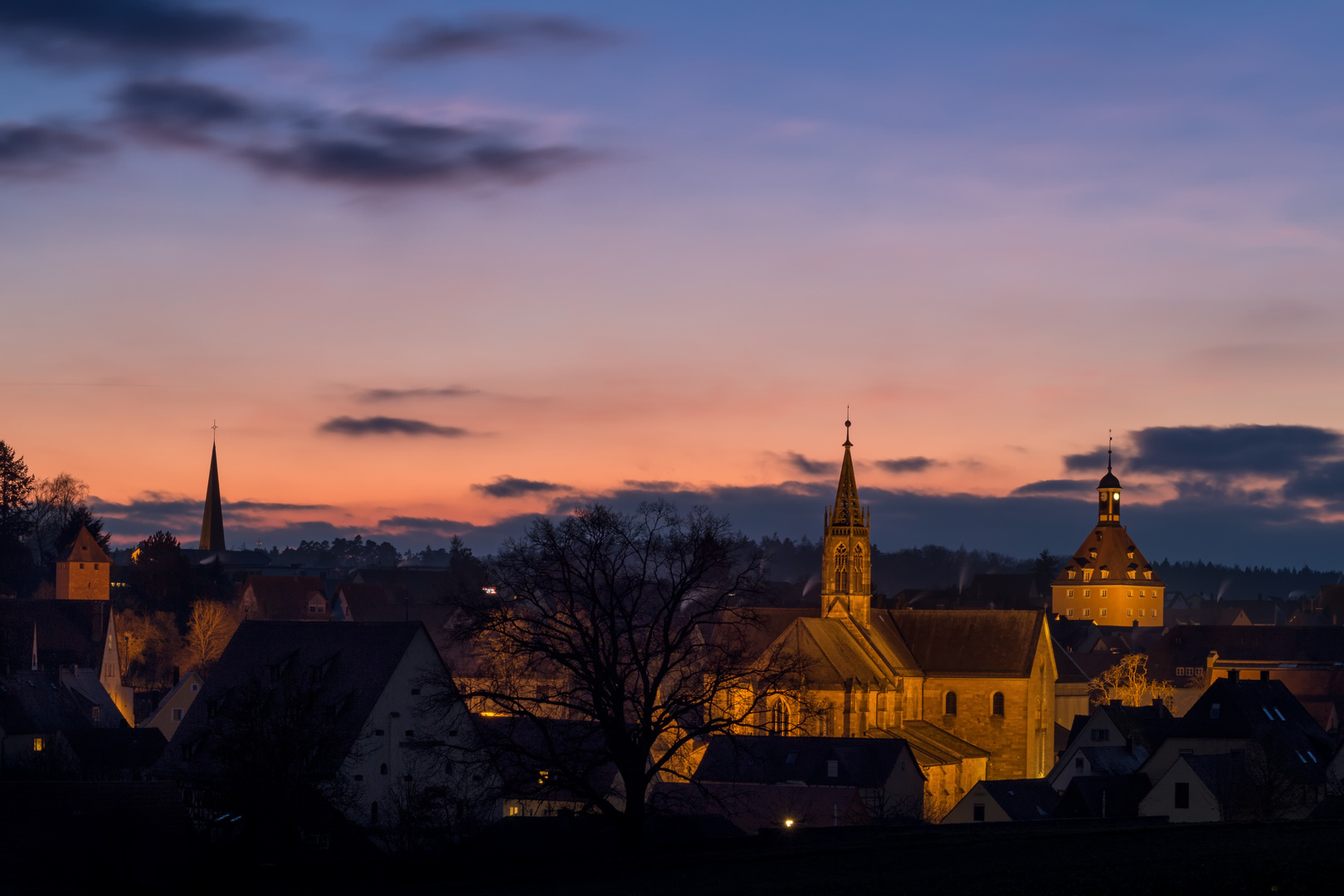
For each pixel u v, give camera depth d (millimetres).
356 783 102312
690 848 80750
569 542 78500
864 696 162875
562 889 63938
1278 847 62719
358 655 108125
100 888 76688
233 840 83938
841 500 175125
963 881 57594
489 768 79688
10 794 80688
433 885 71375
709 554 78750
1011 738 176250
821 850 74812
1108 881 54188
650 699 78500
